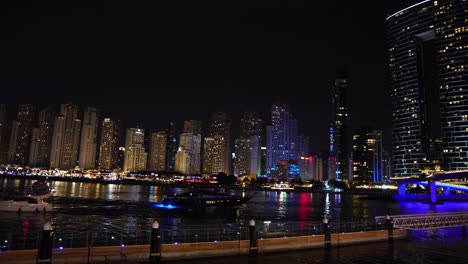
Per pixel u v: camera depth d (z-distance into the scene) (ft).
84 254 108.68
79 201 497.05
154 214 366.02
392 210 538.06
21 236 195.83
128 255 114.21
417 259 137.90
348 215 423.64
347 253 143.23
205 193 461.37
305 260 130.21
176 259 120.67
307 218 371.97
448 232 209.05
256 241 134.41
